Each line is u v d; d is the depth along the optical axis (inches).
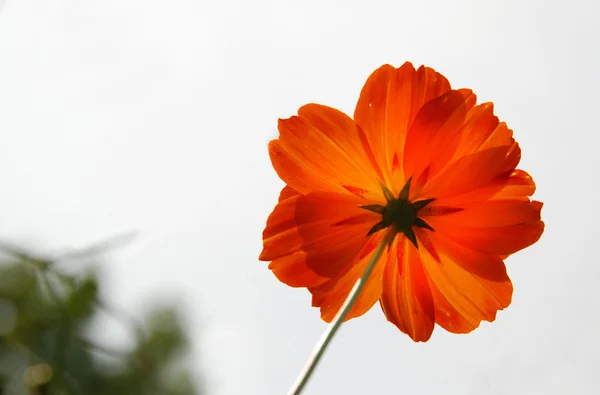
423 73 14.5
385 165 14.6
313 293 14.6
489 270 14.6
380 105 14.5
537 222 14.4
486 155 14.3
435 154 14.4
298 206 14.5
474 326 14.8
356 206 14.6
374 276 14.8
